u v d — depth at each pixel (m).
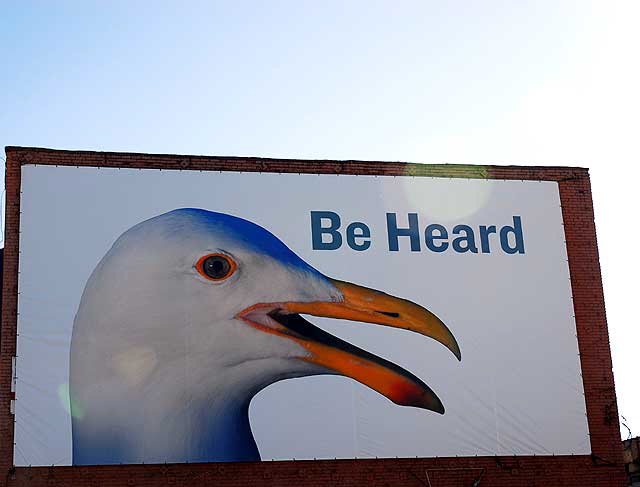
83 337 22.17
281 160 23.91
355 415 22.84
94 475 21.64
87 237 22.69
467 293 24.08
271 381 22.62
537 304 24.39
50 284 22.33
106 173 23.08
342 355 23.03
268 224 23.48
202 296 22.72
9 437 21.56
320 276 23.41
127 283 22.56
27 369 21.88
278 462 22.33
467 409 23.42
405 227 24.16
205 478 22.02
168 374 22.25
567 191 25.33
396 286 23.73
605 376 24.34
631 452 27.28
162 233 22.95
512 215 24.83
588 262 24.97
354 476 22.61
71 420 21.78
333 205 23.92
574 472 23.66
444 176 24.70
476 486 23.06
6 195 22.62
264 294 23.05
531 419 23.69
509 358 23.92
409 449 22.94
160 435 21.98
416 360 23.41
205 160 23.56
